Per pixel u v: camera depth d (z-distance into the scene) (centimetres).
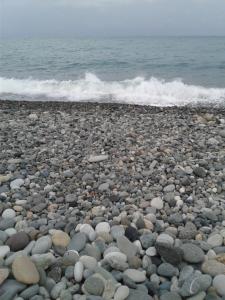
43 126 186
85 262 73
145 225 89
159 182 114
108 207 100
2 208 98
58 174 122
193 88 331
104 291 66
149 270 73
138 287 68
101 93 326
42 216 95
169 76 417
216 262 73
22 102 274
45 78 418
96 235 84
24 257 71
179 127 182
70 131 175
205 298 65
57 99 307
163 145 150
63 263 74
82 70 497
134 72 462
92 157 134
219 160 134
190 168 124
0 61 633
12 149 148
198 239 84
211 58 603
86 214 96
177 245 81
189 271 72
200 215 95
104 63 568
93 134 169
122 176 119
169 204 101
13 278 69
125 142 155
